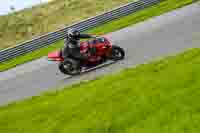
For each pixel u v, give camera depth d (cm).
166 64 1034
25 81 1477
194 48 1184
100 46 1250
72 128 767
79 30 2094
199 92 736
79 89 1067
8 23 2939
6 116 1016
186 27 1548
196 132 607
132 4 2141
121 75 1064
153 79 905
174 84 820
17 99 1260
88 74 1252
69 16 2783
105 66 1274
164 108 716
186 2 1977
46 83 1348
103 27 2059
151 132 646
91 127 741
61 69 1275
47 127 819
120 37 1738
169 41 1412
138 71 1052
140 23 1880
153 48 1369
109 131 702
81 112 841
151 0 2147
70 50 1253
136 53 1350
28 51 2022
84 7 2828
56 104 975
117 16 2138
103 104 843
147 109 735
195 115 656
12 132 866
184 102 714
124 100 822
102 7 2711
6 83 1538
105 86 993
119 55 1305
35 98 1172
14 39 2719
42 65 1653
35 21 2875
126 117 730
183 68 916
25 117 951
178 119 661
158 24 1739
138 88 870
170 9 1948
